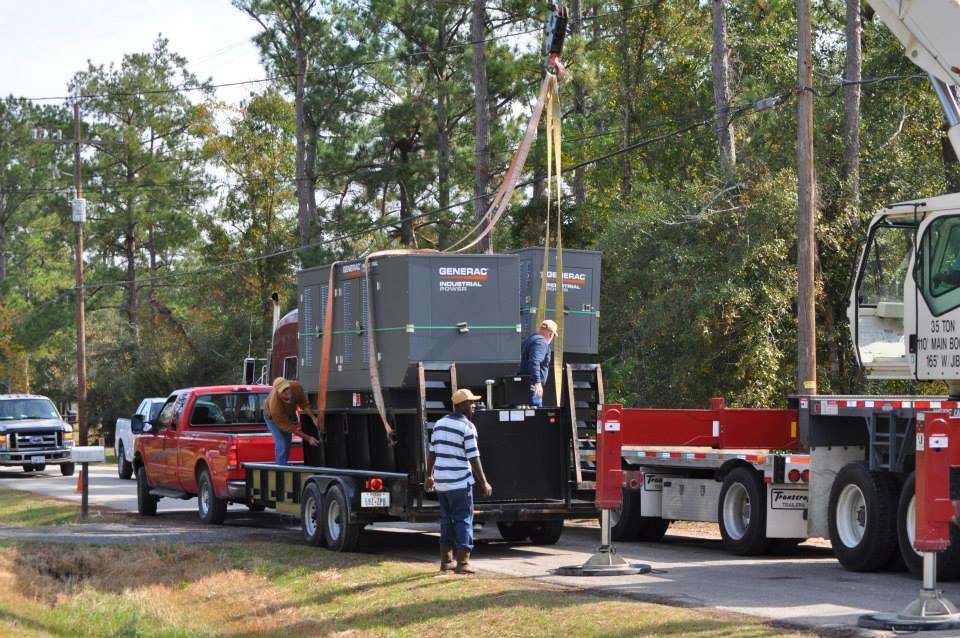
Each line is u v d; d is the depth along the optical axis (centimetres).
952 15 1834
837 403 1892
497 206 1894
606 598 1488
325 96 7250
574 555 2067
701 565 1914
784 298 3669
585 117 5803
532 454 2023
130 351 8700
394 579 1691
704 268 3706
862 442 1958
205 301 8806
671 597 1509
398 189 7550
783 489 2025
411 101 7019
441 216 7081
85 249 10162
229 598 1725
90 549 2091
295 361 3288
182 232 9700
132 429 2953
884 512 1762
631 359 3853
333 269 2191
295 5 7369
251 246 8431
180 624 1595
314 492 2102
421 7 6756
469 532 1728
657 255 3812
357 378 2111
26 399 4969
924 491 1319
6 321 9956
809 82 3059
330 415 2314
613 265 3947
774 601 1489
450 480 1722
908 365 1839
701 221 3759
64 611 1678
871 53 5222
